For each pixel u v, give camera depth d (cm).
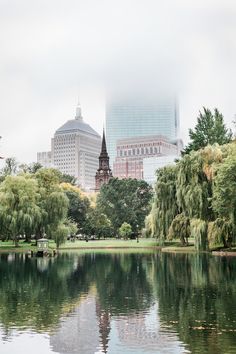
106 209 15300
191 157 6956
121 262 5928
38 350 1716
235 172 6006
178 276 3962
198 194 6700
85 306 2542
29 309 2462
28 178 9688
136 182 15950
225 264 4997
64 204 9088
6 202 8562
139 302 2659
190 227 6869
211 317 2192
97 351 1700
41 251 7556
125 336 1884
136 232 15225
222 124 9819
